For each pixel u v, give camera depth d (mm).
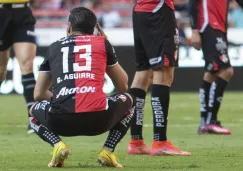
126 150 19047
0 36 23438
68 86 14641
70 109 14461
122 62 44312
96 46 15039
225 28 23828
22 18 23578
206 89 24078
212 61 23625
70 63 14836
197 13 23734
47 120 14648
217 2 23562
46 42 47469
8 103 37688
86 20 15391
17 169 15039
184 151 18578
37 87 15375
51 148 19422
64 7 57250
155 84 17594
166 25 17438
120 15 56062
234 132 24406
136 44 18109
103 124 14656
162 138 17703
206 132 23938
